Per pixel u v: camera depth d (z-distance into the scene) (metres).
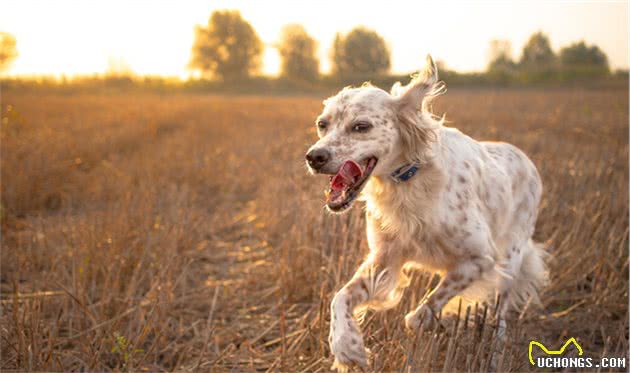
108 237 4.87
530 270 3.93
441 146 3.11
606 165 7.49
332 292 3.55
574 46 59.84
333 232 4.43
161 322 3.47
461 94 32.22
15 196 6.50
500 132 11.96
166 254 4.50
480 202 3.27
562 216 5.41
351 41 70.44
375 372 2.64
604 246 4.43
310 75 69.56
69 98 29.55
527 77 47.50
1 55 40.88
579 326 3.68
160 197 6.54
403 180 3.03
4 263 4.57
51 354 2.99
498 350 3.00
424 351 2.64
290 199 6.17
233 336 3.56
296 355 3.21
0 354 3.05
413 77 3.13
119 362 3.15
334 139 2.96
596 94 29.83
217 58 76.25
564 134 12.58
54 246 4.85
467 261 3.05
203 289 4.30
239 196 7.58
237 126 15.20
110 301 3.79
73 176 7.92
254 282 4.41
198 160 8.85
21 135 9.73
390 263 3.14
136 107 20.73
